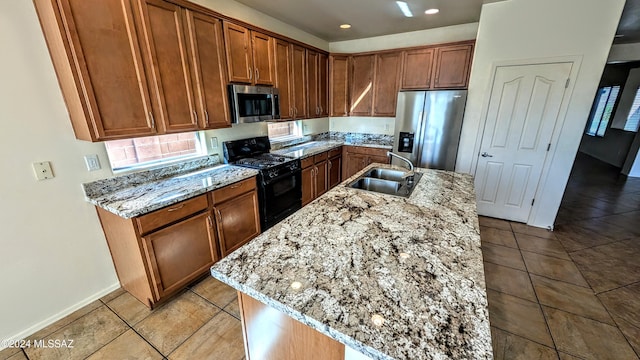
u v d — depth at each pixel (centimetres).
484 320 80
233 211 247
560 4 268
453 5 291
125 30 174
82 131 173
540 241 296
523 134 315
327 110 434
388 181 234
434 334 75
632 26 371
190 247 212
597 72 270
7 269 164
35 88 164
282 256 115
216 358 161
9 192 161
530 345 169
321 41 438
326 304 87
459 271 104
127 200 186
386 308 85
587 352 164
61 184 181
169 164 244
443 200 182
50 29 154
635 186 493
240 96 264
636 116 588
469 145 346
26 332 175
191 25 214
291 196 327
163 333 178
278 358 112
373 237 131
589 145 808
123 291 215
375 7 293
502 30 296
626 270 244
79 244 194
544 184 317
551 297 211
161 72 198
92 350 166
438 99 344
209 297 211
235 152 303
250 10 296
